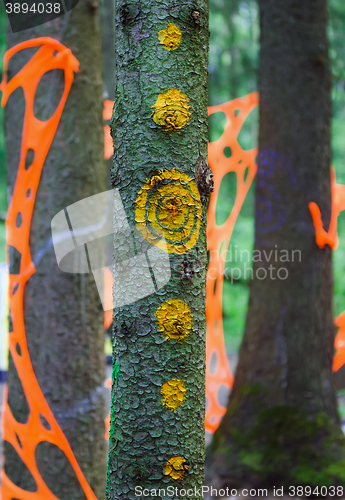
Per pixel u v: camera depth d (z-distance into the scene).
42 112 5.34
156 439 4.20
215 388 10.02
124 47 4.26
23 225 5.33
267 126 8.39
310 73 8.23
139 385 4.21
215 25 24.19
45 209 5.32
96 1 5.63
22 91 5.37
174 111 4.21
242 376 8.41
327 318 8.19
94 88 5.58
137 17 4.24
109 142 8.08
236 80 20.03
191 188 4.23
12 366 5.36
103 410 5.50
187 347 4.22
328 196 8.31
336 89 13.52
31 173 5.32
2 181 24.86
